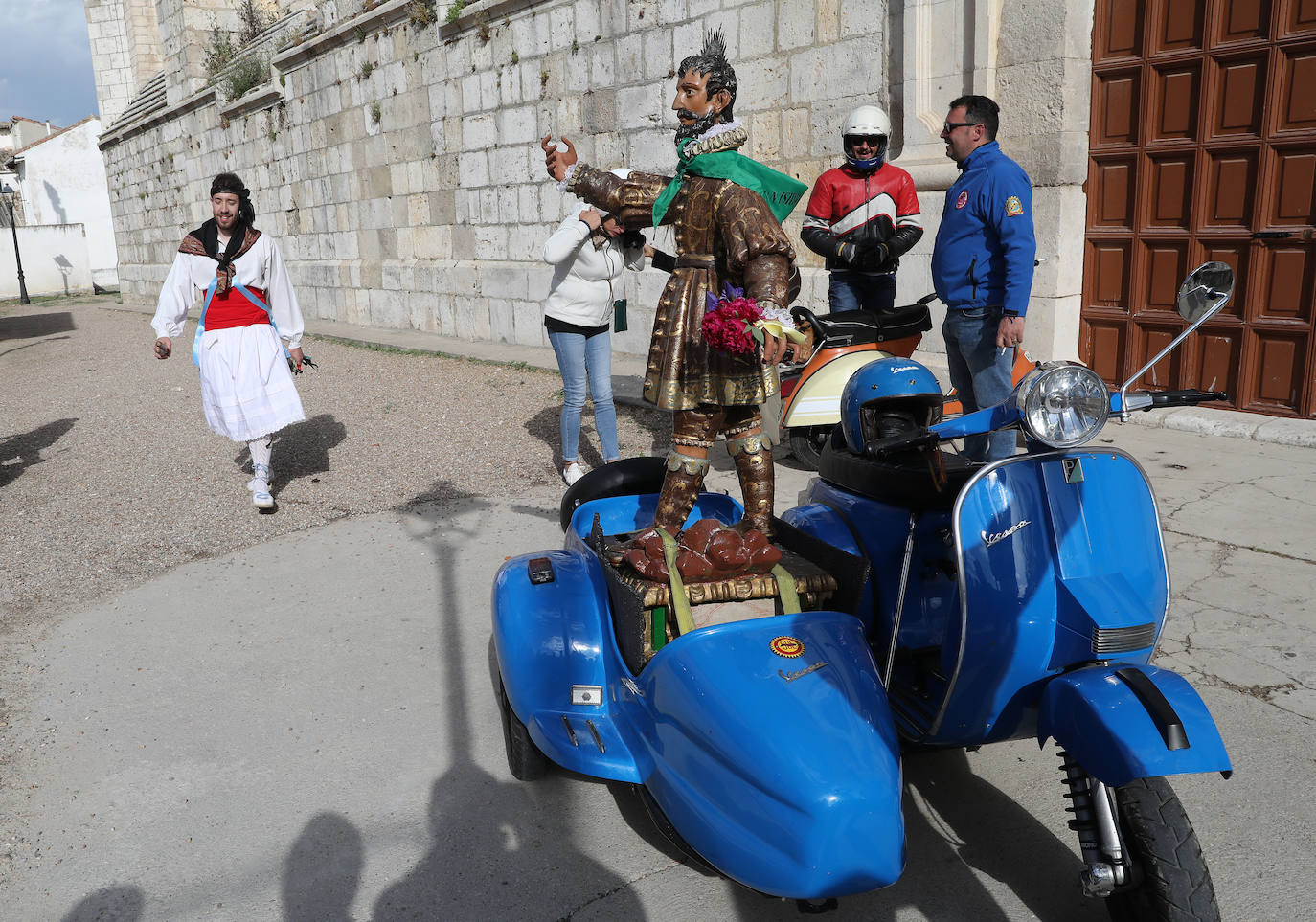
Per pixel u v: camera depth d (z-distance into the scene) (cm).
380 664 419
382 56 1605
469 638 443
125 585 523
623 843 297
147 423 972
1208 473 595
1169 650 387
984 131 497
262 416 607
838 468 327
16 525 637
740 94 1017
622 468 413
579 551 356
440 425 884
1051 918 256
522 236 1403
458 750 352
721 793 239
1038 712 242
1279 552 472
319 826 308
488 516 615
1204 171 716
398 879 282
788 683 244
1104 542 246
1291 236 677
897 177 642
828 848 220
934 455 277
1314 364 677
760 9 980
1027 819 298
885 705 248
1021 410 236
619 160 1206
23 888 283
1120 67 746
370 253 1761
